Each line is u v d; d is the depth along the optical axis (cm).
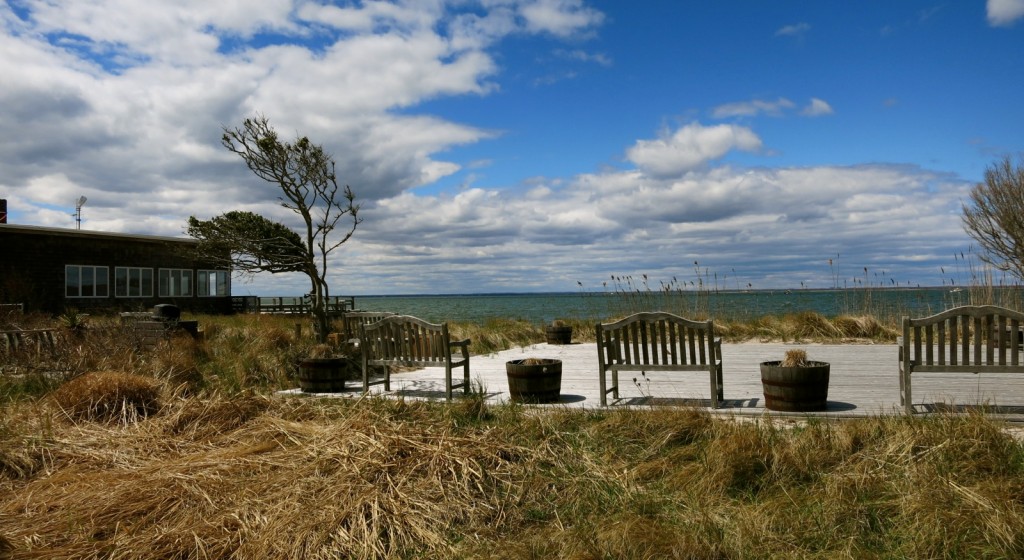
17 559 356
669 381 854
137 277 2859
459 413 609
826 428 500
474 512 407
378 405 643
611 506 408
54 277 2525
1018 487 381
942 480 396
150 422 620
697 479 434
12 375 854
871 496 398
